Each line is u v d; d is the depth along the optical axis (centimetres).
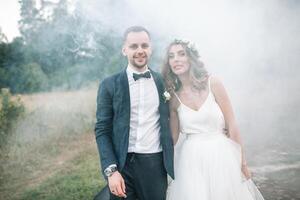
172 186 310
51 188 486
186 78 304
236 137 307
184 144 309
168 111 293
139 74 273
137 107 273
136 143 273
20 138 635
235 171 297
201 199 290
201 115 298
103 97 274
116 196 277
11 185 515
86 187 475
